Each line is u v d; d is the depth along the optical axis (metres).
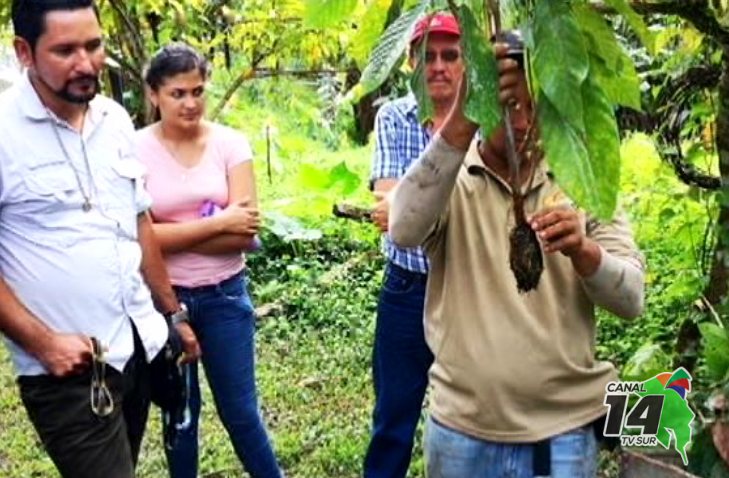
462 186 2.31
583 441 2.34
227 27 6.65
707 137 3.67
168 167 3.40
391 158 3.23
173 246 3.32
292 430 4.66
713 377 2.57
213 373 3.48
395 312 3.31
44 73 2.51
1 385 5.36
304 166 7.79
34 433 4.70
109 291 2.63
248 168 3.51
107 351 2.61
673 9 2.74
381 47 1.77
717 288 3.15
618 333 5.05
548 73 1.62
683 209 4.38
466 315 2.30
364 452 4.34
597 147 1.65
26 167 2.53
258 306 6.58
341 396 5.11
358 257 7.24
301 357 5.73
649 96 3.67
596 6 2.18
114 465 2.64
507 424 2.29
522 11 1.74
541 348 2.26
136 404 2.86
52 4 2.47
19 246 2.57
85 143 2.63
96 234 2.62
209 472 4.20
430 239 2.33
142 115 6.09
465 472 2.36
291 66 7.23
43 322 2.58
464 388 2.32
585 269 2.17
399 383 3.36
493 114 1.72
